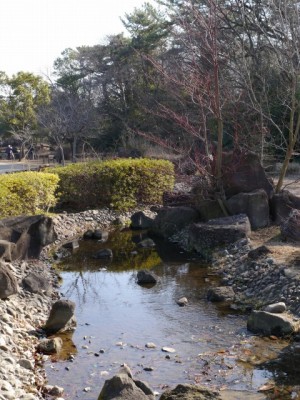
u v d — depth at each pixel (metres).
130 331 7.14
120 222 14.80
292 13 17.38
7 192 11.73
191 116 20.03
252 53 19.64
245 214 11.48
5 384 5.12
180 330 7.15
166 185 16.83
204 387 5.27
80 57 40.81
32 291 8.30
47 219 10.24
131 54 35.56
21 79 42.31
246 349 6.48
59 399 5.29
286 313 7.36
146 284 9.25
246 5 20.62
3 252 8.50
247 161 12.44
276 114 19.12
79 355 6.39
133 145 27.64
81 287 9.14
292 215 10.67
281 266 8.63
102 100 37.56
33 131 38.50
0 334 6.41
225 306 8.04
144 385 5.32
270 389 5.48
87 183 15.82
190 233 11.54
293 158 21.17
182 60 20.30
